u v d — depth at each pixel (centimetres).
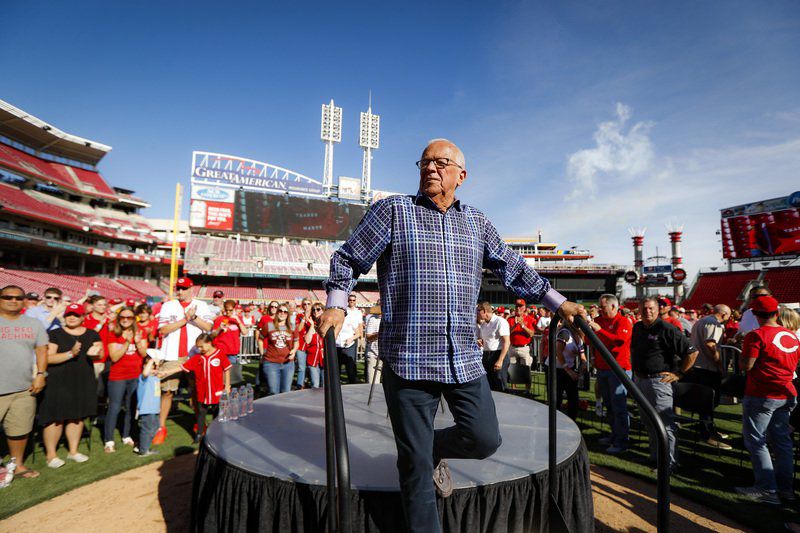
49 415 432
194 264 4341
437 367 157
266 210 4253
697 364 606
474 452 175
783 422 374
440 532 162
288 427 339
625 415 496
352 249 165
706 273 4084
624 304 4262
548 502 238
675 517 341
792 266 3484
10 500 355
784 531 314
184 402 749
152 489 384
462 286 167
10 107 3712
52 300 673
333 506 132
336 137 4988
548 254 6738
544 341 848
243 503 238
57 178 4312
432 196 176
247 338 1158
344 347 837
